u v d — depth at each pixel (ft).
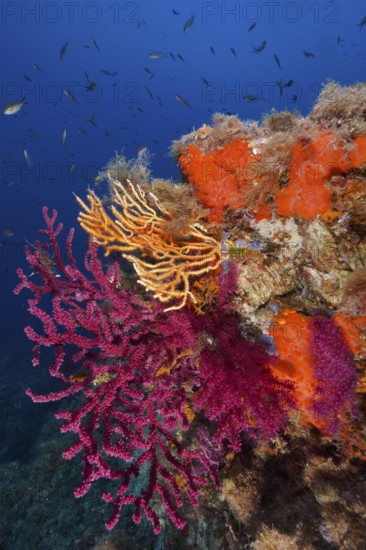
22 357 53.21
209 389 8.29
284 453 9.00
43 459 21.42
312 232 8.82
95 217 10.14
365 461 7.67
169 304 9.57
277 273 9.35
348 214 8.38
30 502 19.99
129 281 12.80
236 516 9.14
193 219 9.94
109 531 13.87
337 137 8.15
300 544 7.29
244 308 9.47
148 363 8.81
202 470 10.50
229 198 9.66
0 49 189.88
